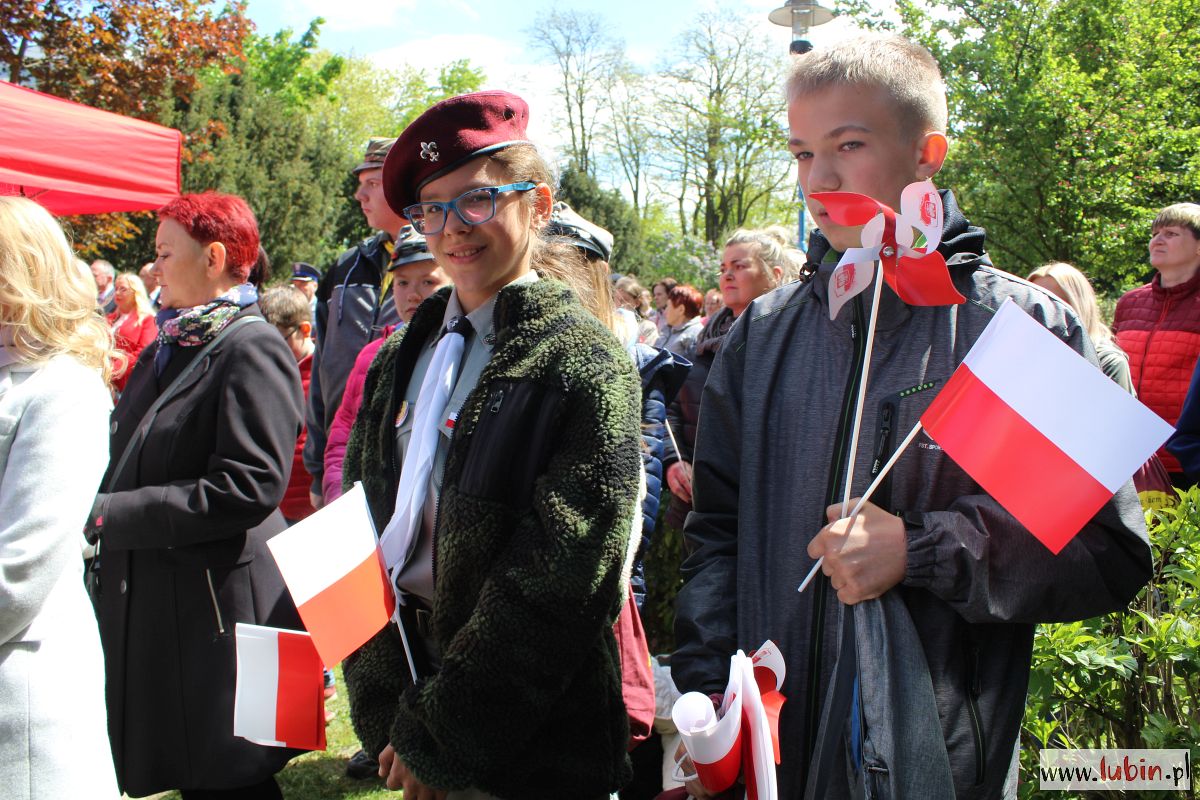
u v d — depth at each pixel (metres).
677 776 1.63
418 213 1.73
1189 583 2.27
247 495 2.42
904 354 1.54
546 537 1.47
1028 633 1.52
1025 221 11.75
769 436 1.65
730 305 3.74
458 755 1.46
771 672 1.45
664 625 3.86
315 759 3.72
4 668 1.72
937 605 1.47
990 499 1.44
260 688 1.68
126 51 15.01
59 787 1.75
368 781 3.53
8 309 1.80
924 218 1.33
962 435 1.40
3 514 1.73
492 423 1.56
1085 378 1.33
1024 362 1.37
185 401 2.47
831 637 1.53
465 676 1.45
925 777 1.35
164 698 2.44
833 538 1.44
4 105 4.08
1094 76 11.35
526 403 1.55
